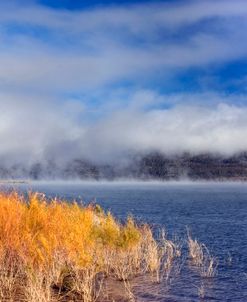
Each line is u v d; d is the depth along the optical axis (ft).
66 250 49.34
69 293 44.75
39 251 44.34
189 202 345.31
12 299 39.45
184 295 52.54
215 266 73.41
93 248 56.59
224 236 126.72
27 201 53.62
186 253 82.74
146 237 72.95
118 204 303.68
